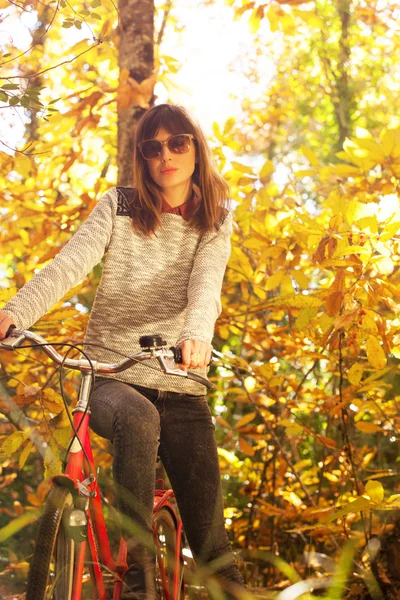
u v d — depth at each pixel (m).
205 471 2.63
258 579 3.68
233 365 3.63
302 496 4.15
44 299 2.29
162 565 2.62
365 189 3.90
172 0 5.13
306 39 6.99
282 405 3.83
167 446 2.62
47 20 3.63
